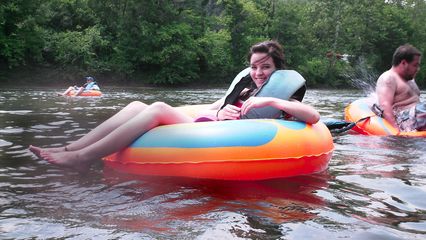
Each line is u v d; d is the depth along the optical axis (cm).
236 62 2767
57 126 470
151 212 198
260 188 246
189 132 272
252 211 203
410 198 229
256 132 272
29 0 1986
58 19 2288
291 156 272
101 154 270
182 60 2431
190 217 192
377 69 3288
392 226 186
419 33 3412
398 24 3350
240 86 336
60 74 2088
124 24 2366
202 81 2606
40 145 354
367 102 524
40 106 748
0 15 1905
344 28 3225
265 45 324
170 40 2430
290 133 282
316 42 3228
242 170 262
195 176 264
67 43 2098
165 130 277
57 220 185
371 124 475
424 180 268
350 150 373
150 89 2027
